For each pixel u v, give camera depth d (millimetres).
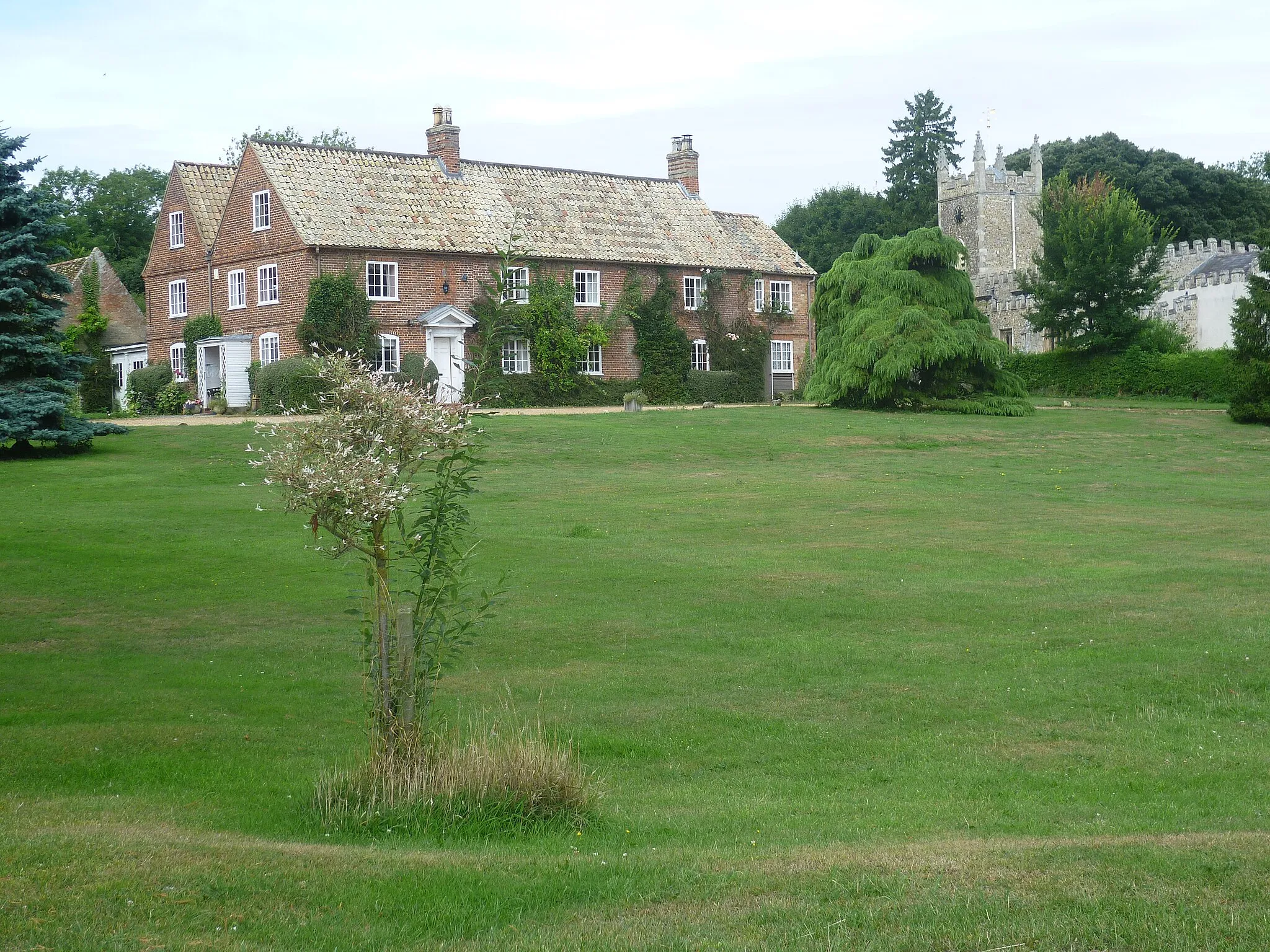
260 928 6285
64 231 34250
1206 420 47688
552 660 14305
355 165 50312
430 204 50500
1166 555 20781
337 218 47344
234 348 48000
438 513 9625
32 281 33906
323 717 12008
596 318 53219
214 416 44969
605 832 8781
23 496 25797
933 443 40031
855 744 11445
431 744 9562
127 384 53812
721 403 55812
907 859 7516
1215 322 65750
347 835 8539
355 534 9656
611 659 14352
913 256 51406
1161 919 6242
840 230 102000
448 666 9875
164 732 11328
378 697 9578
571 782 9266
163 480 28625
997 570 19594
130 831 8141
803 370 60219
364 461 9008
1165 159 92688
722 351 57031
